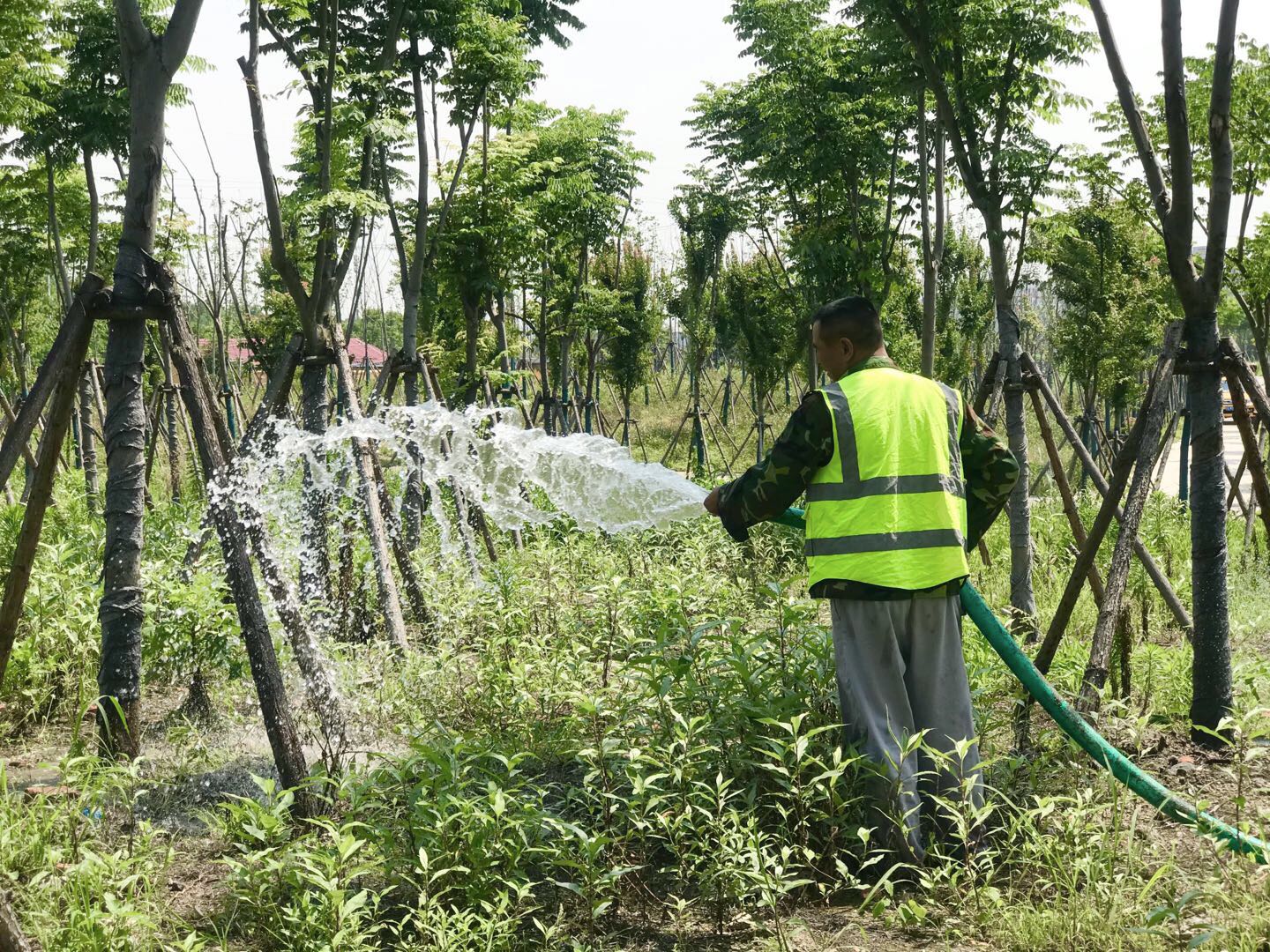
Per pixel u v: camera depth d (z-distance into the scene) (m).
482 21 10.21
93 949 3.09
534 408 15.02
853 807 3.81
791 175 11.88
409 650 6.25
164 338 4.78
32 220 14.37
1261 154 10.10
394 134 8.64
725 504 4.01
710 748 3.96
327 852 3.42
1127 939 3.19
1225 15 4.63
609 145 15.52
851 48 10.75
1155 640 6.99
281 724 4.24
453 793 3.77
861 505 3.77
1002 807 3.99
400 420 8.30
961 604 4.07
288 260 7.37
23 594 4.57
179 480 13.86
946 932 3.31
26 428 4.44
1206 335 4.86
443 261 11.55
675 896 3.62
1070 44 6.87
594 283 18.50
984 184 6.72
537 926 3.32
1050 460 6.29
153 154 4.65
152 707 5.95
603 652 5.85
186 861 4.01
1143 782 3.84
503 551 9.34
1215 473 4.84
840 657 3.86
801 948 3.29
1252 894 3.31
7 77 10.74
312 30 8.57
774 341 16.72
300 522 7.10
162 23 11.66
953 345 16.95
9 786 4.61
